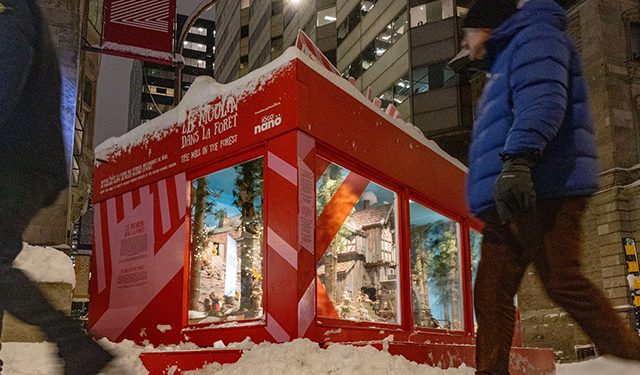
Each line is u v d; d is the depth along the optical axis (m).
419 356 4.50
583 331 3.41
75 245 20.08
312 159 4.92
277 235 4.73
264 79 5.19
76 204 19.05
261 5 45.62
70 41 5.84
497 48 3.88
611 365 3.30
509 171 3.45
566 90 3.48
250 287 5.07
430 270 6.82
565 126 3.56
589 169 3.50
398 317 5.93
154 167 6.16
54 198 1.99
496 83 3.84
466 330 7.22
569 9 21.53
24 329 3.43
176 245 5.68
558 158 3.52
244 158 5.30
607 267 19.02
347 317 5.24
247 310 5.04
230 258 5.33
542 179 3.52
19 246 1.82
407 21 26.14
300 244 4.60
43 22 2.05
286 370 3.37
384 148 6.08
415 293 6.42
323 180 5.21
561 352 18.70
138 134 6.49
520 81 3.53
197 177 5.77
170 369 3.63
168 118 6.16
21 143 1.89
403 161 6.41
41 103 1.98
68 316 1.80
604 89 20.14
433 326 6.69
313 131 4.98
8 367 3.00
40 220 5.29
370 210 5.85
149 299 5.80
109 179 6.72
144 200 6.18
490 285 3.88
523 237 3.56
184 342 5.28
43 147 1.96
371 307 5.57
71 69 5.63
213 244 5.52
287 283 4.57
